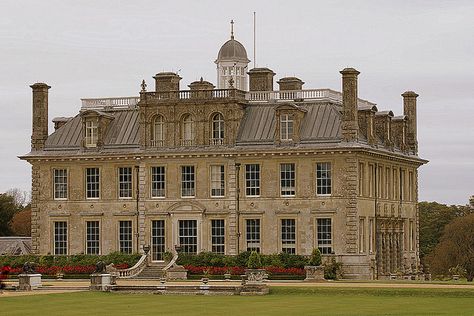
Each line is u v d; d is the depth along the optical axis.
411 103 140.88
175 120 126.81
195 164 125.62
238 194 123.94
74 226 129.88
